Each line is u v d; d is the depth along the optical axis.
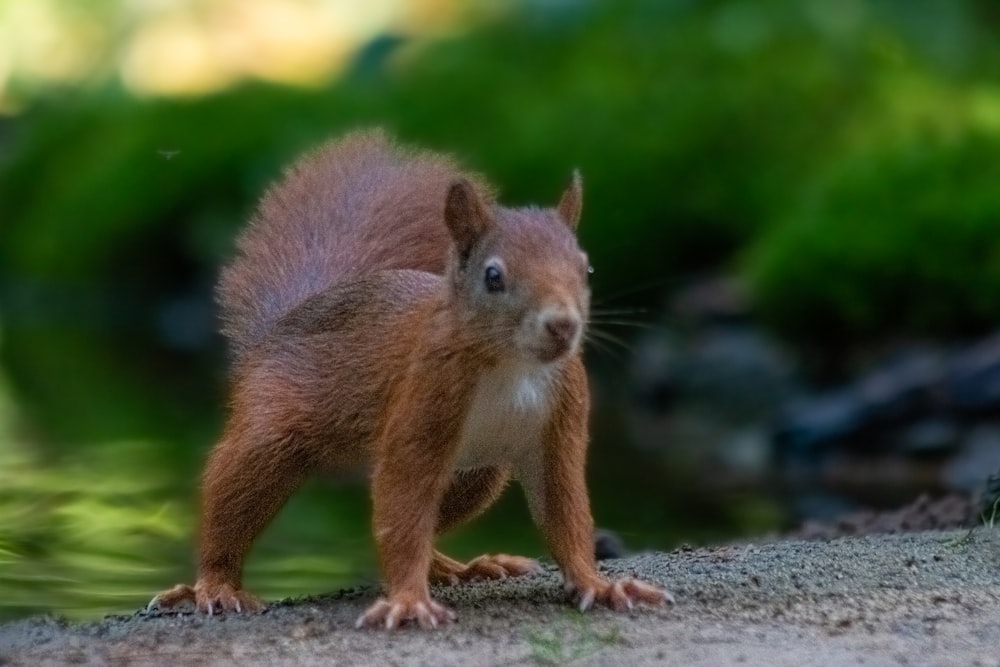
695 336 16.88
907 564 7.82
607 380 17.78
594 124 18.91
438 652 6.45
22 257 26.98
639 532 11.52
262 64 31.30
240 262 9.11
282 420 7.87
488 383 7.05
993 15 21.55
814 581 7.52
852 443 14.48
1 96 32.88
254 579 9.56
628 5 21.48
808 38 19.25
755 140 18.20
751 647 6.31
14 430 15.69
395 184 9.09
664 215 17.97
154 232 24.67
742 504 12.59
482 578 8.49
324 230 8.98
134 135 25.70
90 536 10.50
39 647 6.79
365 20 31.66
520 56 21.59
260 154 23.70
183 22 32.16
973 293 15.10
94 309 25.64
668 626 6.70
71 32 33.47
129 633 7.04
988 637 6.42
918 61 19.36
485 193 9.01
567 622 6.86
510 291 6.85
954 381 14.41
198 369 21.19
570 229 7.54
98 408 17.48
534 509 7.40
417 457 7.10
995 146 16.02
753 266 16.33
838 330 15.71
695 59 19.39
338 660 6.38
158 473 13.02
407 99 21.38
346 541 10.77
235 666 6.34
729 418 16.12
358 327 7.75
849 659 6.10
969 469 13.48
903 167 15.87
